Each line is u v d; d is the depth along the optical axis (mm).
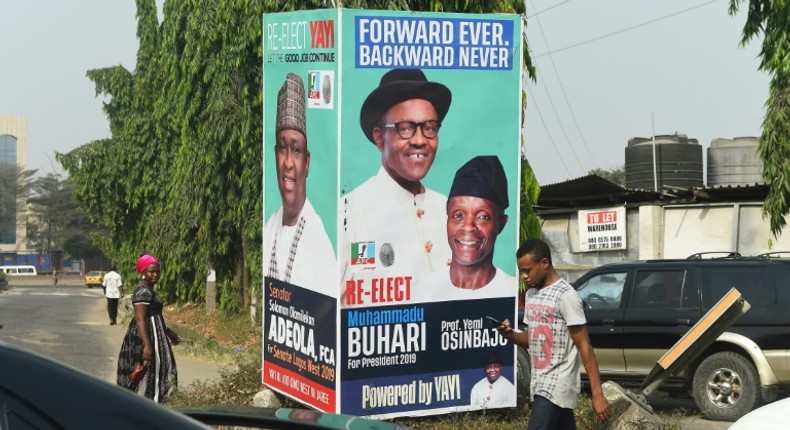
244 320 23859
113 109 38781
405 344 8836
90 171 36969
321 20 8773
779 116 13570
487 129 9156
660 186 25141
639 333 12336
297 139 9195
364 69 8633
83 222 118125
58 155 37281
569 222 22266
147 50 35156
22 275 109250
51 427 2963
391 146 8766
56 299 52094
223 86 22500
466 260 9125
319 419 4543
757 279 11820
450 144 9023
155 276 9219
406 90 8820
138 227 36375
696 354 9727
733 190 19062
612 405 8812
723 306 9273
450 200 9047
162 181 33500
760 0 14562
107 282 29000
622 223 20766
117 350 20016
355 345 8609
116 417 3092
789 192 13555
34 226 125625
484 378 9227
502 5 13352
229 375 12047
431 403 8977
